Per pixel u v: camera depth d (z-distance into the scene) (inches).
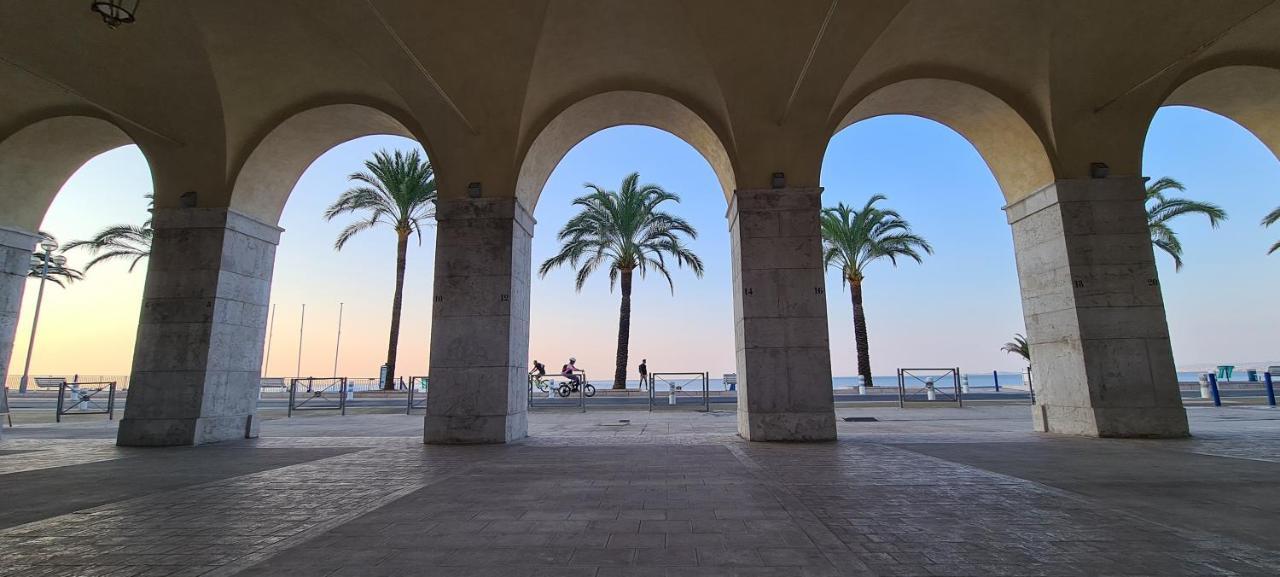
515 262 467.8
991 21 431.2
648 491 241.8
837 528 180.4
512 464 322.3
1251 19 416.2
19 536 178.4
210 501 228.4
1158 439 410.3
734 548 160.1
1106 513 196.7
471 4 410.3
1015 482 253.3
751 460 327.9
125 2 399.5
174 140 479.5
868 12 406.3
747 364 435.5
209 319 458.9
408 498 230.8
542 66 452.8
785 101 456.1
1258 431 443.5
